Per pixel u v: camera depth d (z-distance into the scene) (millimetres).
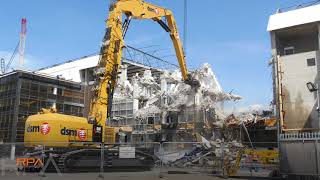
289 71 24344
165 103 56531
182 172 29469
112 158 30328
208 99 52438
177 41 39000
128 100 63531
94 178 23406
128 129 36406
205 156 33188
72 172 28312
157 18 36406
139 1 34031
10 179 21562
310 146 21797
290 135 22453
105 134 31969
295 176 22641
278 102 23828
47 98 63969
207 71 57094
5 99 62219
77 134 29328
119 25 31172
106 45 30406
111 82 30219
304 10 23844
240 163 28125
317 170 21422
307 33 24984
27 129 29547
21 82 60688
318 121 22844
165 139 51594
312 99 23453
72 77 75750
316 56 23688
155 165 33094
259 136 44094
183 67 40219
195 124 49562
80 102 69062
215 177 25531
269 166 27969
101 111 29719
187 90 52469
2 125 61531
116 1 31547
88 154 29344
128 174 27297
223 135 46625
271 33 24844
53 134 28375
